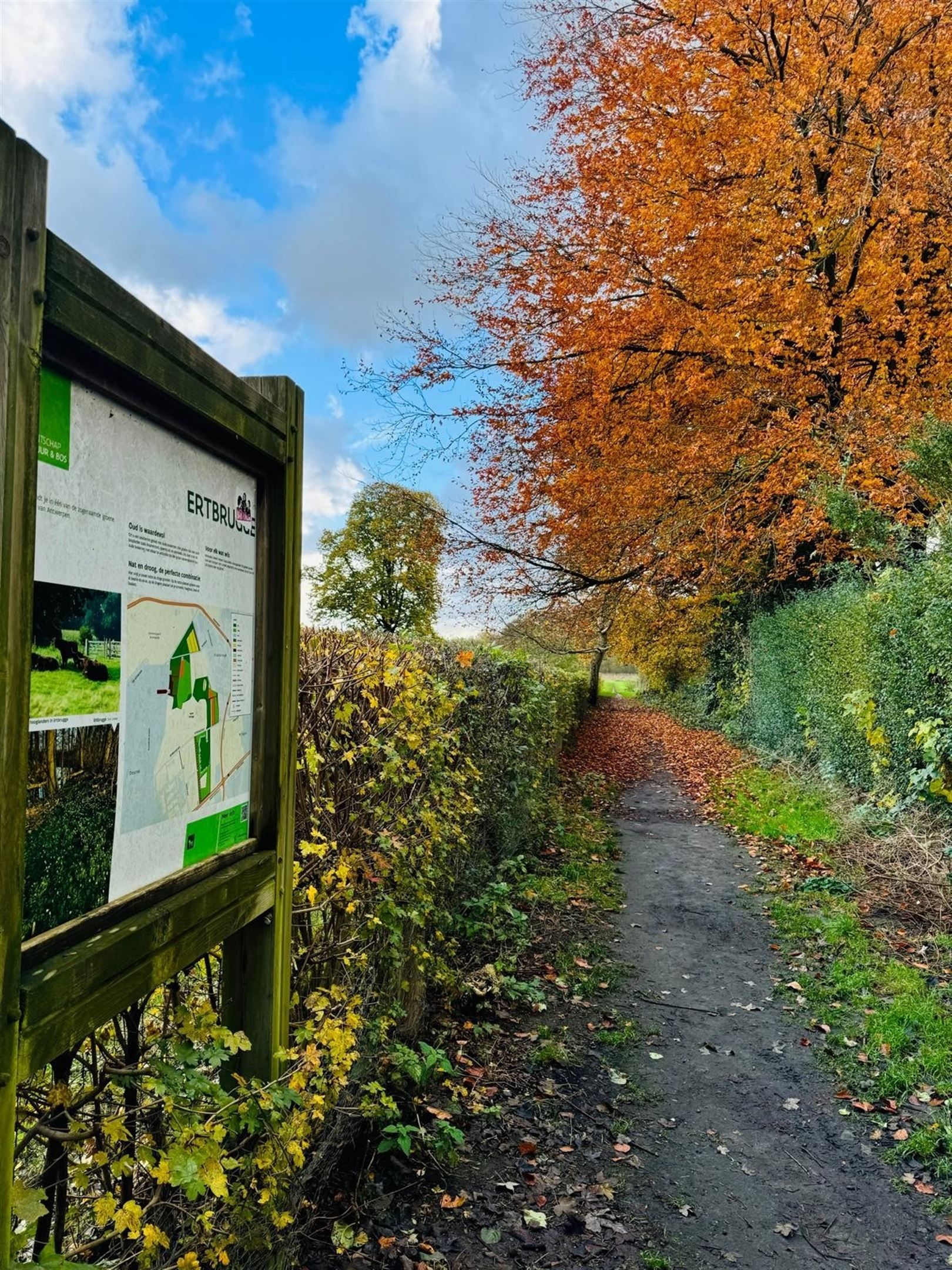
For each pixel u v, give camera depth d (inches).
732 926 246.7
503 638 589.9
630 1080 154.6
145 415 63.3
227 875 76.5
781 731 551.8
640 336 486.9
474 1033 165.2
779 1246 111.5
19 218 45.8
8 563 45.1
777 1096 150.6
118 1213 57.2
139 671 62.9
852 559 454.0
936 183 386.0
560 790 463.2
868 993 188.1
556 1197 118.2
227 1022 88.8
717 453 479.2
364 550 1112.2
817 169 474.9
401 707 135.5
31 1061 47.6
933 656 273.9
